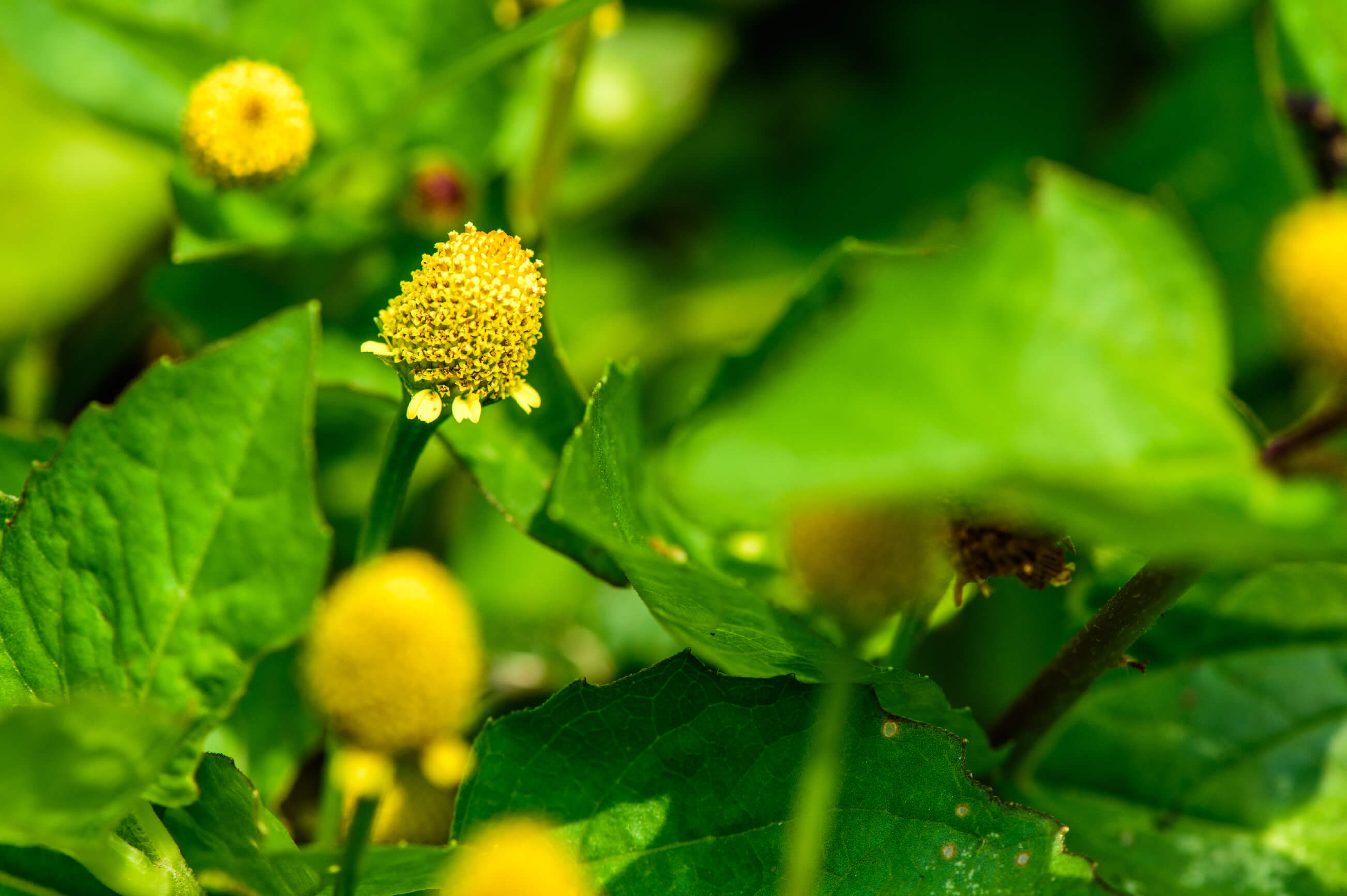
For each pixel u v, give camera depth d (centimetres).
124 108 29
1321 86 25
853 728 24
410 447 24
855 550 22
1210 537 21
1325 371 21
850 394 21
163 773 23
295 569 23
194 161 27
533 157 29
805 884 23
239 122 27
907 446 21
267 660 27
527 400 24
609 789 24
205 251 28
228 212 28
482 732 24
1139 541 21
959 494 23
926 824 24
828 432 21
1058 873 24
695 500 21
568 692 24
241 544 23
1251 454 21
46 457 26
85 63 29
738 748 24
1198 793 26
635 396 26
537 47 29
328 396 29
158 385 23
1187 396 21
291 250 28
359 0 28
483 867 22
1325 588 26
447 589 22
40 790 22
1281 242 21
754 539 26
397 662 22
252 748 26
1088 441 21
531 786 24
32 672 23
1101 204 22
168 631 23
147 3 29
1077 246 22
